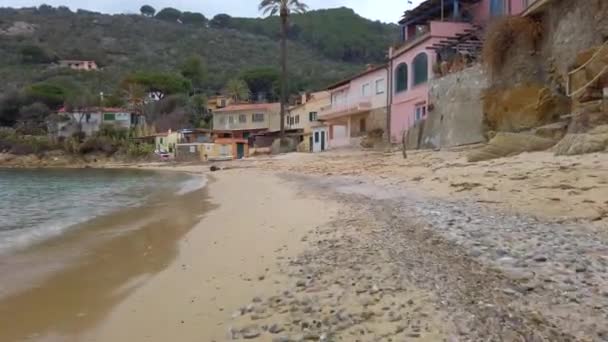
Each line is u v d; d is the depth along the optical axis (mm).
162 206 17844
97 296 6926
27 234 12227
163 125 89750
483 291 5309
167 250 9898
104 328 5645
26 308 6465
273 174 28875
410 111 36781
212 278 7289
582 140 14930
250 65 136375
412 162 22500
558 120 19531
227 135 80312
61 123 92250
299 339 4551
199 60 120625
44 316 6145
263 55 147875
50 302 6699
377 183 17766
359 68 117000
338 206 12711
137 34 156250
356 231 9148
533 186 11836
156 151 80062
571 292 5180
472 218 9320
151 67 134375
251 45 154500
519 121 21156
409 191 14672
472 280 5703
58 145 85688
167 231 12211
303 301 5594
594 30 18422
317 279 6402
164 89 105688
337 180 20703
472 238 7676
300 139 64688
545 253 6621
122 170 58750
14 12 162500
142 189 27141
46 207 18656
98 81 122125
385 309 5055
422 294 5348
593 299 4973
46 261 9180
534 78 21703
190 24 173500
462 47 30797
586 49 18578
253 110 81188
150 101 98938
